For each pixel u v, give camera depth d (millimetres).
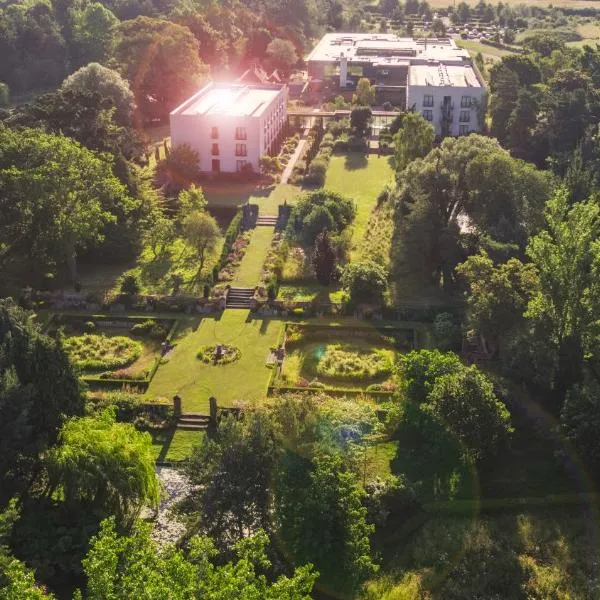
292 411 49656
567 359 60031
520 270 67500
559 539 48969
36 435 51000
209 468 46656
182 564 33406
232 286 82375
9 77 175125
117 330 75250
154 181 112625
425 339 72750
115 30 174000
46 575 43406
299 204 95250
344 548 43719
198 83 144375
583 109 119188
